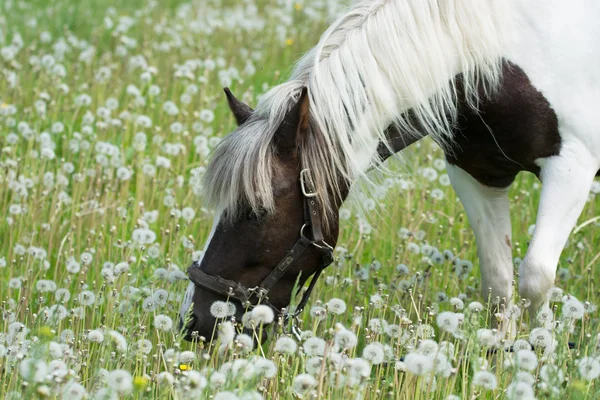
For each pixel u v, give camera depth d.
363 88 7.21
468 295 9.34
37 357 5.75
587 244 10.49
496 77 7.56
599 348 7.00
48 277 10.19
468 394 7.10
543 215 7.60
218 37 19.50
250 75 16.11
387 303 8.57
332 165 7.09
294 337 8.07
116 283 9.00
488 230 8.46
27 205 10.95
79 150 12.88
